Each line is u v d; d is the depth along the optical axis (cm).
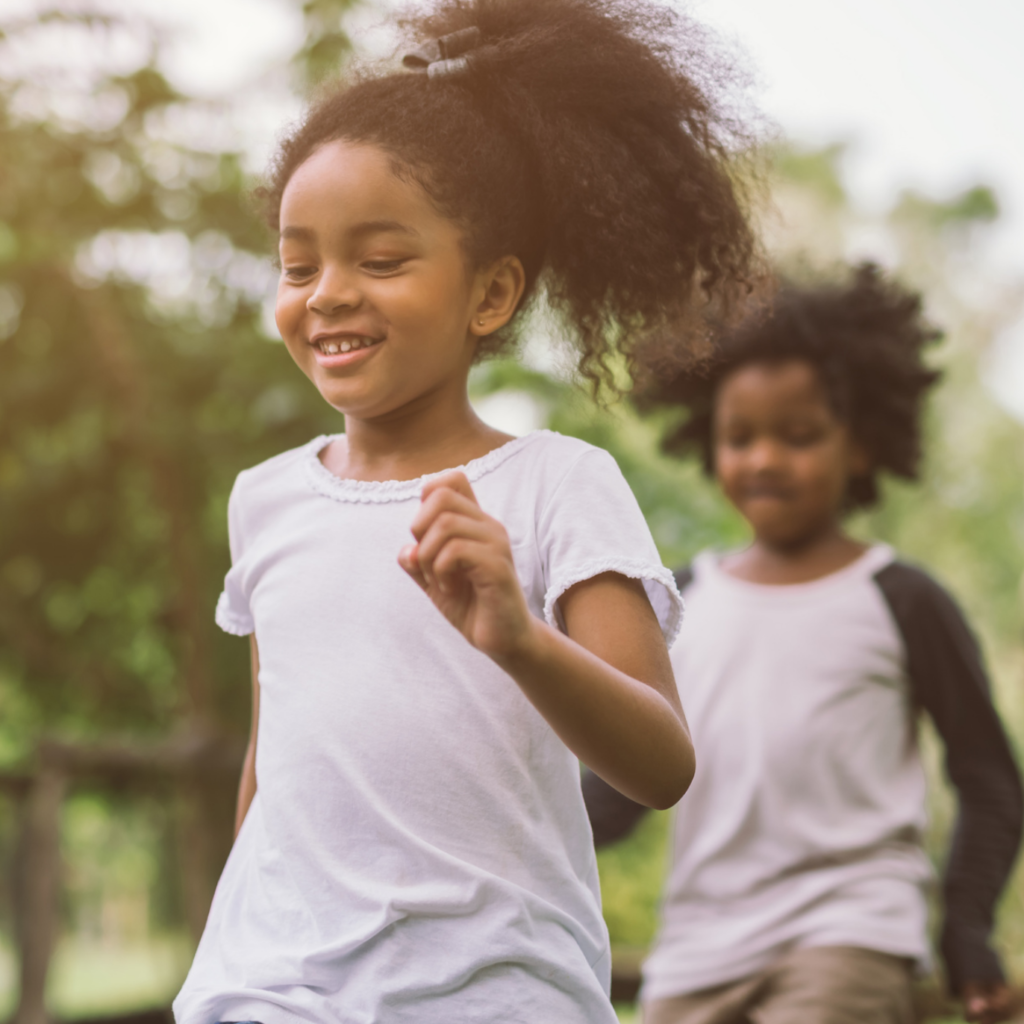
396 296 142
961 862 242
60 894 479
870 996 220
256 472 166
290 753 143
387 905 135
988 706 247
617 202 160
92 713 605
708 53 173
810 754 241
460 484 117
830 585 255
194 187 512
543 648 117
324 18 479
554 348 171
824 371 264
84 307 528
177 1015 144
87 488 564
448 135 148
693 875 245
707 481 323
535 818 140
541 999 135
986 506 1081
